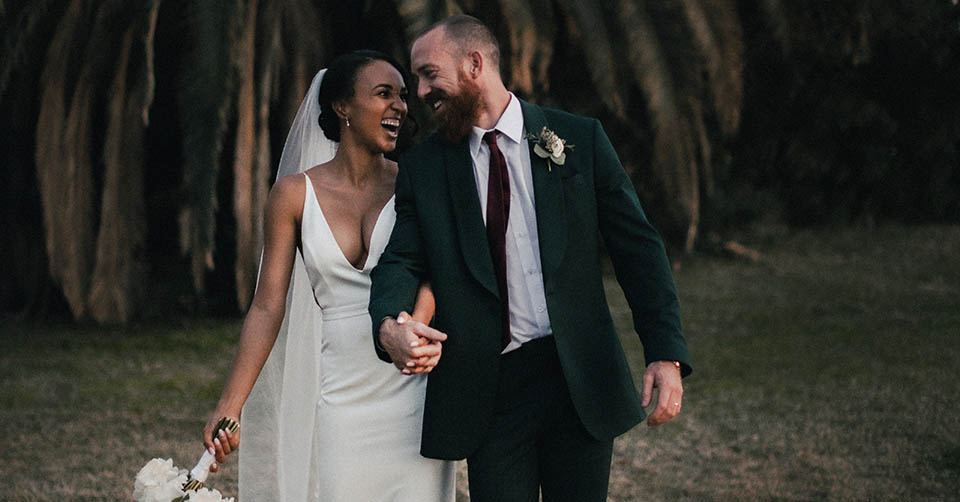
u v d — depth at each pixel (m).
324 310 2.79
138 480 2.48
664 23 8.18
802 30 11.12
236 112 8.52
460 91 2.38
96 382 6.63
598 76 8.29
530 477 2.37
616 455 4.88
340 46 9.10
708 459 4.78
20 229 9.41
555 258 2.34
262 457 3.16
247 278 7.82
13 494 4.32
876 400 5.81
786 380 6.41
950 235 13.09
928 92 14.65
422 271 2.39
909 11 13.70
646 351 2.31
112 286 8.48
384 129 2.81
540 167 2.38
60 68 8.34
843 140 14.65
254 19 7.91
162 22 8.52
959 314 8.48
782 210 14.60
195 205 7.63
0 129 9.30
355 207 2.80
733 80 8.64
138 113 8.24
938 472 4.47
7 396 6.21
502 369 2.38
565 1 8.37
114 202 8.30
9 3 8.68
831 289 9.81
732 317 8.65
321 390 2.78
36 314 9.26
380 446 2.63
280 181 2.82
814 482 4.38
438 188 2.41
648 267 2.36
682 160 8.35
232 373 2.67
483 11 8.28
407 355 2.12
